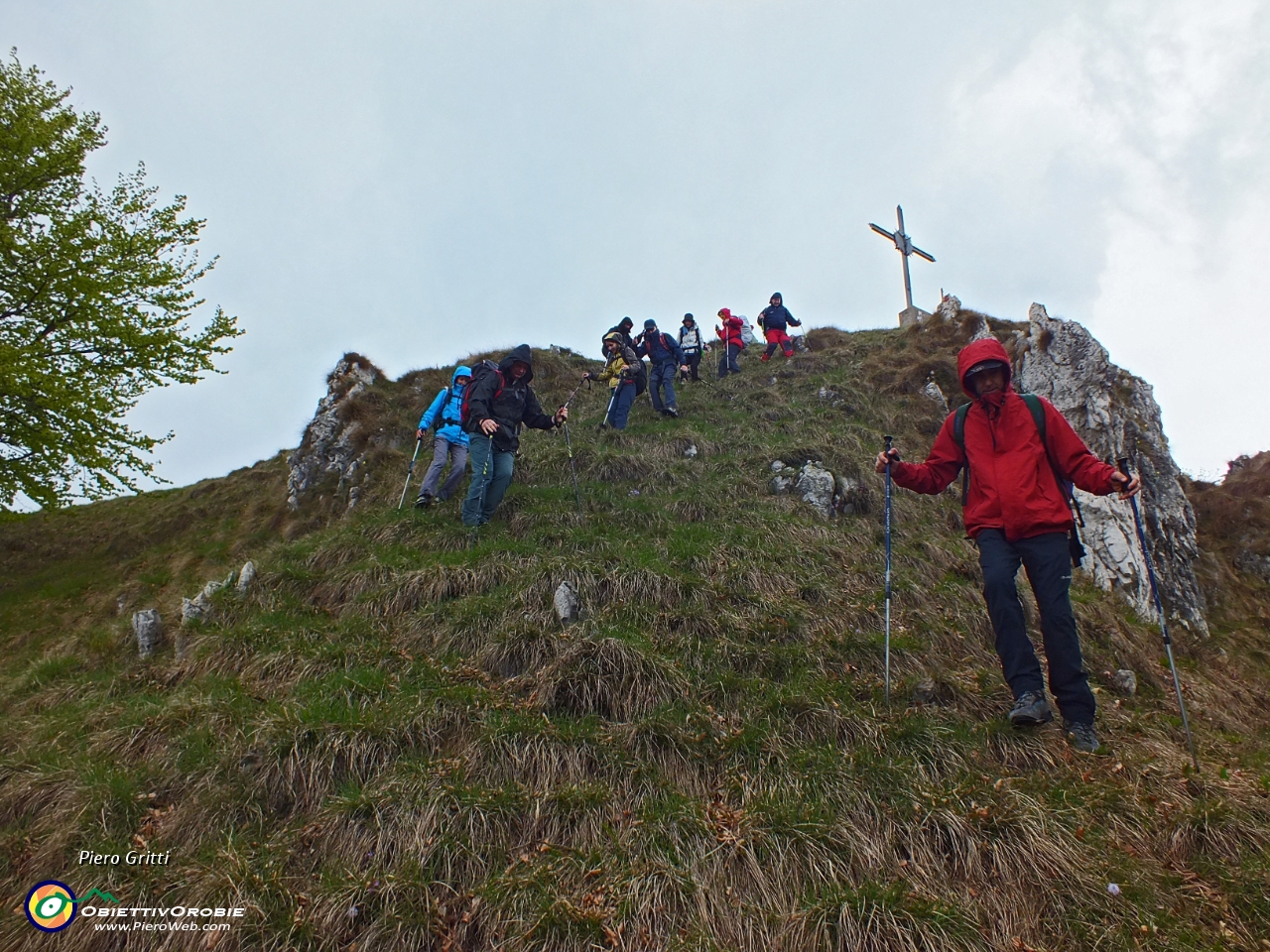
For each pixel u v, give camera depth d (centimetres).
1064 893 419
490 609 732
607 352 1400
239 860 445
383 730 547
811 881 435
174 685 692
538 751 536
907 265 2223
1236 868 437
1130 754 545
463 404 941
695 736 555
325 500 1389
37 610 1322
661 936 406
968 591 815
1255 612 1248
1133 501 564
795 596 785
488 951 405
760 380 1673
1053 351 1448
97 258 1421
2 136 1416
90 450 1344
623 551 850
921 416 1432
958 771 514
